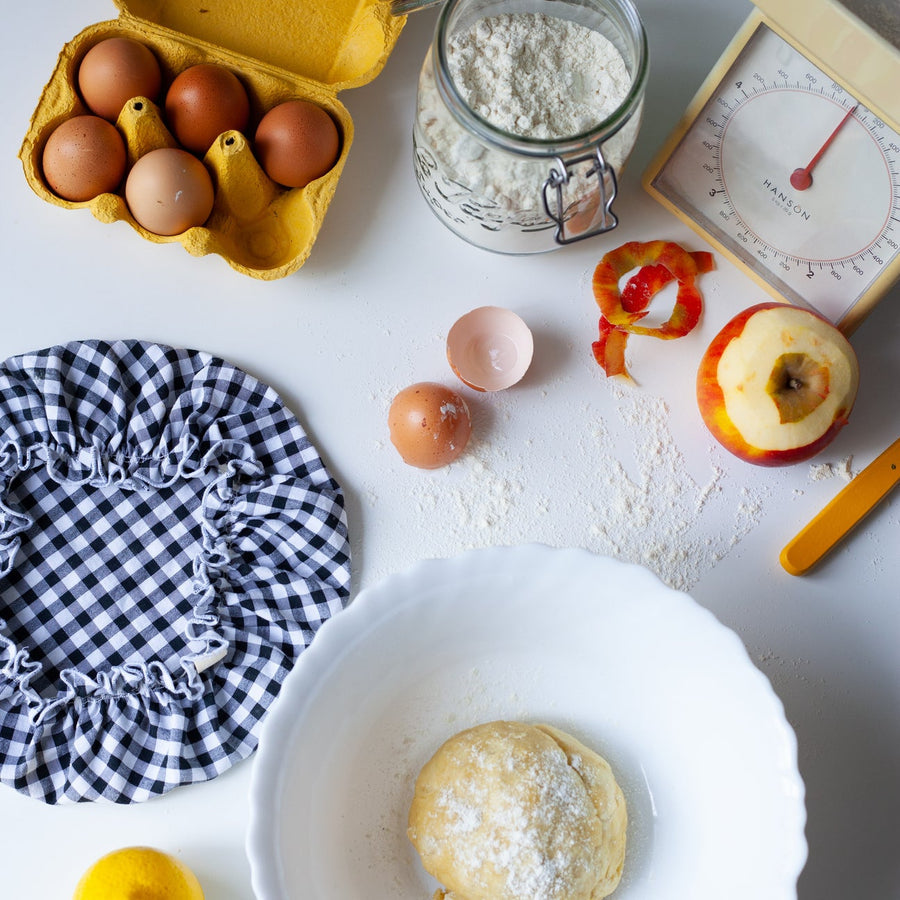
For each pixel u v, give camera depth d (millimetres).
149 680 654
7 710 649
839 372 656
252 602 667
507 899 590
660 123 722
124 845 651
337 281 708
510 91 646
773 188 663
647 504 701
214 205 687
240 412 686
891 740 688
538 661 655
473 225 680
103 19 714
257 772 579
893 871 676
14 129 704
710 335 715
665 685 645
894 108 557
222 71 669
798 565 687
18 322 692
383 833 634
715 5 721
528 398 706
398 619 611
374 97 720
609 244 717
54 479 671
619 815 619
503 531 693
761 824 604
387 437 698
